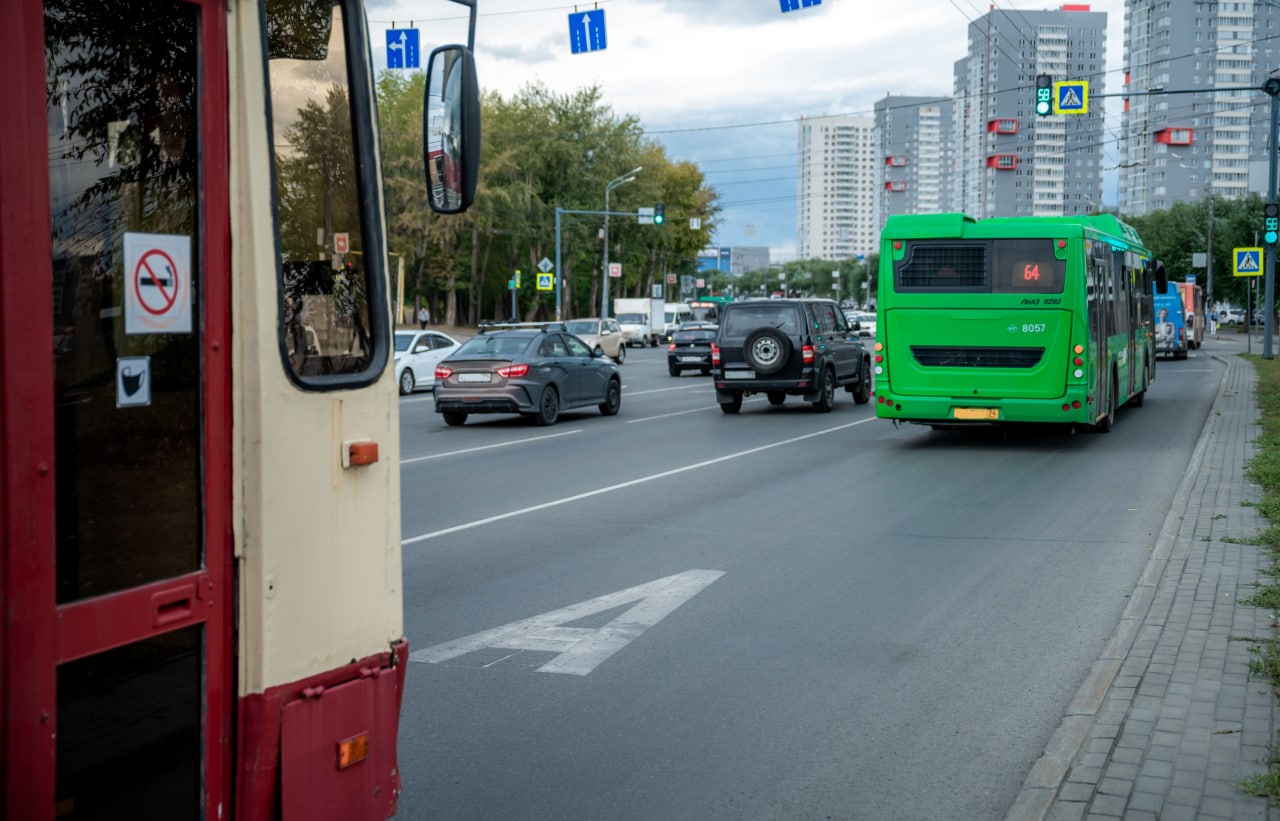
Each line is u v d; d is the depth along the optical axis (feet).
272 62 9.38
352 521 10.02
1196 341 166.30
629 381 118.11
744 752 16.90
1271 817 13.93
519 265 268.21
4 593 7.25
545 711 18.71
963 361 52.49
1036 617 24.26
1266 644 21.11
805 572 28.66
